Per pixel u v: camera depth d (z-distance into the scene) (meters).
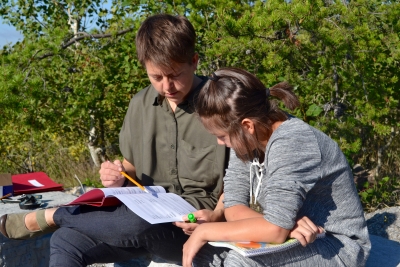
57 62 5.38
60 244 2.24
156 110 2.64
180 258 2.43
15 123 5.89
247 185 2.27
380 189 4.93
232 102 2.01
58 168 8.20
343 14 4.21
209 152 2.55
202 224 2.09
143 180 2.72
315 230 1.99
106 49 5.95
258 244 1.97
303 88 4.28
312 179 2.00
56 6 7.84
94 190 2.29
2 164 8.23
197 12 4.65
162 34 2.30
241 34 4.21
